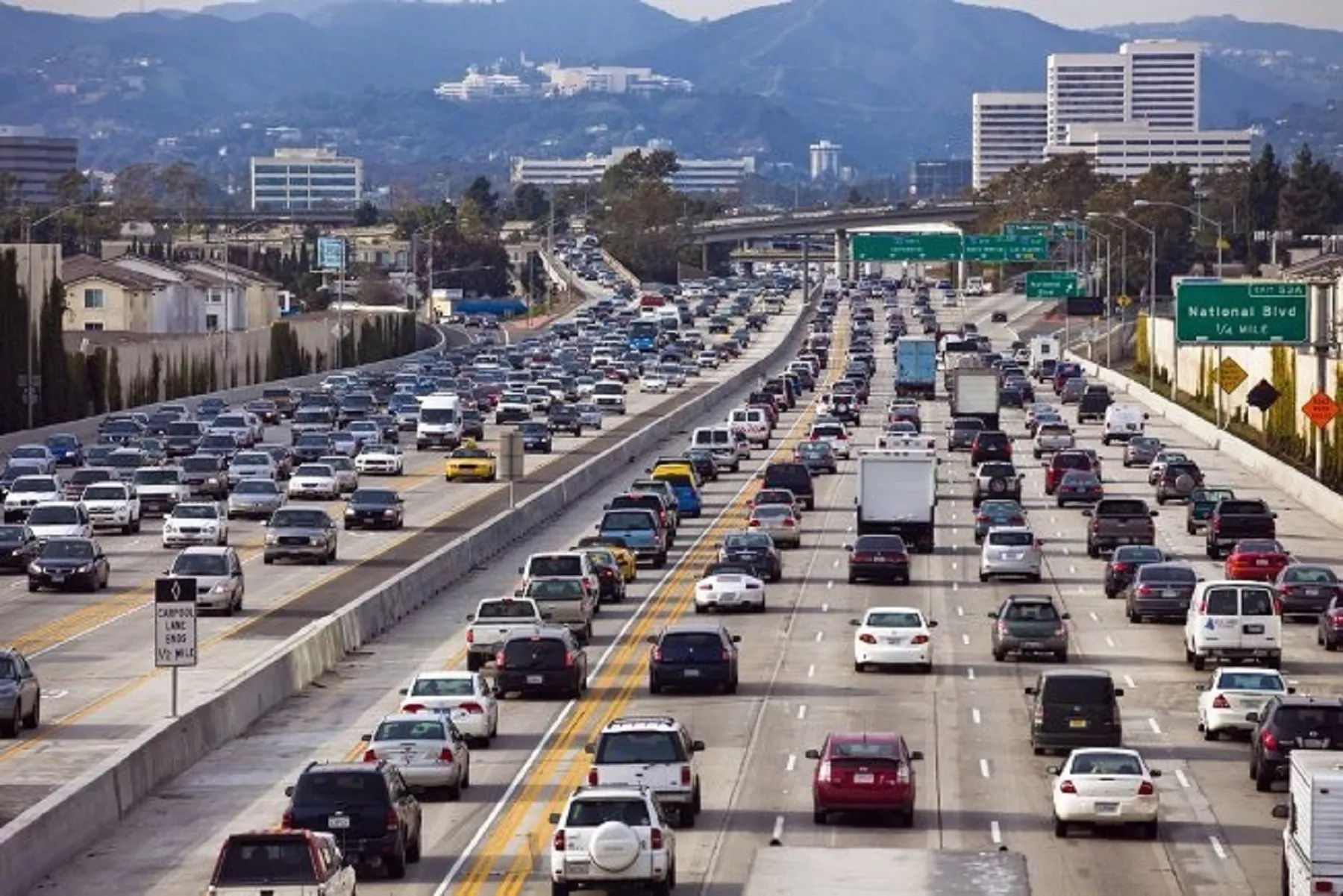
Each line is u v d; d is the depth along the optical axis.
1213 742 128.62
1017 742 127.38
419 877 95.19
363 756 111.38
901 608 155.50
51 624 171.25
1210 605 153.50
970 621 177.50
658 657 143.50
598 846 88.69
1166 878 95.19
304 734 130.25
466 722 124.50
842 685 147.38
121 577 199.88
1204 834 104.44
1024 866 62.56
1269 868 97.31
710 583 181.75
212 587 174.50
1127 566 191.62
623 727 106.00
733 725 132.75
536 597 166.12
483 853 99.62
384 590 173.88
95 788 105.38
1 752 123.19
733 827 105.06
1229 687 128.62
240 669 150.25
